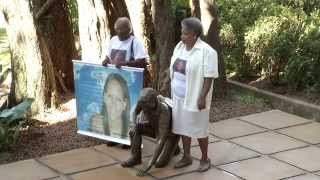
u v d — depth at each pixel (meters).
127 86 6.00
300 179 5.48
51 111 7.52
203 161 5.70
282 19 8.53
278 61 8.31
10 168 5.83
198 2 8.11
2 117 6.46
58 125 7.08
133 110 6.02
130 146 6.10
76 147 6.38
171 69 5.59
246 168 5.74
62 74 8.45
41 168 5.81
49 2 7.98
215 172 5.65
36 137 6.66
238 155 6.09
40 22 8.10
